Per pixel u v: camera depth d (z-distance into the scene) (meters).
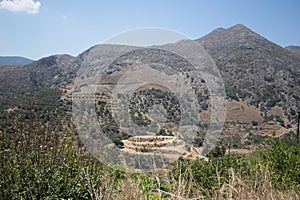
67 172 4.08
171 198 3.99
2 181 3.77
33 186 3.77
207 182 4.77
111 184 4.32
